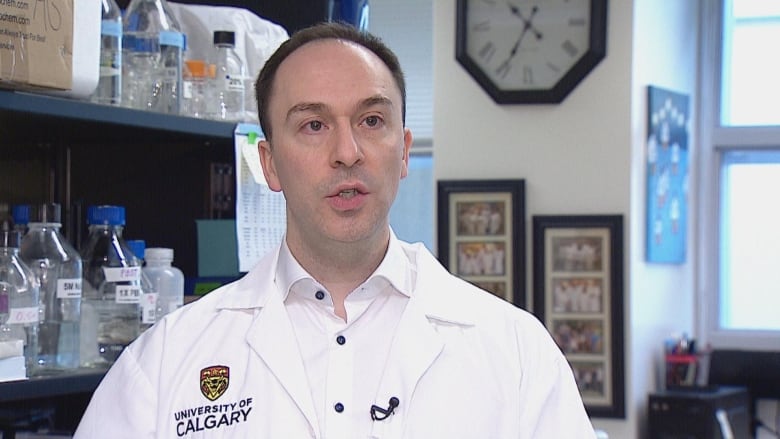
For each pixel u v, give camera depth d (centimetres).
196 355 147
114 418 145
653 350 431
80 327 176
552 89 409
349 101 135
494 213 415
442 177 428
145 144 214
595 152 408
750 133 467
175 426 142
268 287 151
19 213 175
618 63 405
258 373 144
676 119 441
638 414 412
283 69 140
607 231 405
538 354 149
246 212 197
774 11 466
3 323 160
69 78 158
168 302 190
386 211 139
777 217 467
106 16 179
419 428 140
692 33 470
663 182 431
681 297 461
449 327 148
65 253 174
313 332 147
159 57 191
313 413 141
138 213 216
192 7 210
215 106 199
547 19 410
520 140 417
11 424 192
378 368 145
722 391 415
